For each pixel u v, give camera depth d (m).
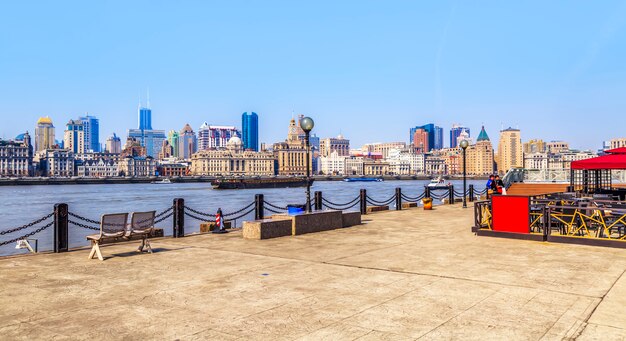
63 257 12.53
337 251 13.11
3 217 70.88
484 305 7.68
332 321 6.94
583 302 7.80
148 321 7.02
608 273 9.95
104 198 122.06
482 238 15.27
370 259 11.84
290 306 7.73
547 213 14.34
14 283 9.51
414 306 7.66
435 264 11.09
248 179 176.75
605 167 17.75
